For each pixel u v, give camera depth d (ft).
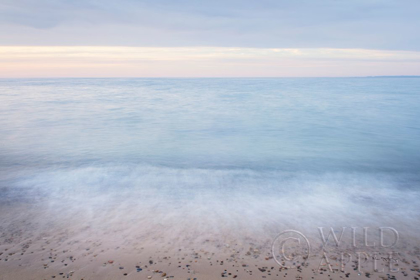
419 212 22.91
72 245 17.99
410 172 34.30
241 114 87.66
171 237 18.94
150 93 185.57
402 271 15.71
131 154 43.14
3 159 39.22
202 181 30.09
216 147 48.57
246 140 54.44
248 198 25.57
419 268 15.97
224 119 78.69
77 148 46.78
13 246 17.87
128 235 19.21
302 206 23.95
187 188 27.94
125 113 88.43
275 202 24.75
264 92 199.21
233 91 211.61
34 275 15.17
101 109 97.30
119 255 16.96
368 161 39.65
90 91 204.85
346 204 24.45
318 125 70.28
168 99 138.51
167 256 16.88
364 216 22.17
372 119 78.59
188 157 41.65
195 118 80.02
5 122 71.10
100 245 18.01
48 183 29.30
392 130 63.93
